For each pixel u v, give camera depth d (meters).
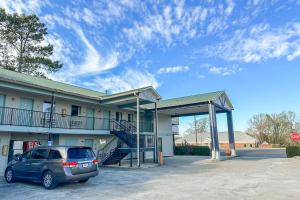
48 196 7.95
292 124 71.56
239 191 8.66
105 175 13.05
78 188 9.36
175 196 7.88
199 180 11.30
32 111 15.23
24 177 10.23
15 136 15.22
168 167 17.30
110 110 23.05
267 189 9.02
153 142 21.17
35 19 30.64
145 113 27.50
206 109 26.36
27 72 30.30
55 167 9.17
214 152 23.08
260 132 75.75
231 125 29.05
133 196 7.91
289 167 16.92
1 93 14.67
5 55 29.53
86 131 18.61
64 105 18.61
